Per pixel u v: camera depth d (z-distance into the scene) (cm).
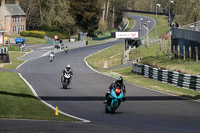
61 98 5844
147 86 7756
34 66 13275
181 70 9300
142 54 15225
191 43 10812
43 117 3538
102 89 7106
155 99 5766
